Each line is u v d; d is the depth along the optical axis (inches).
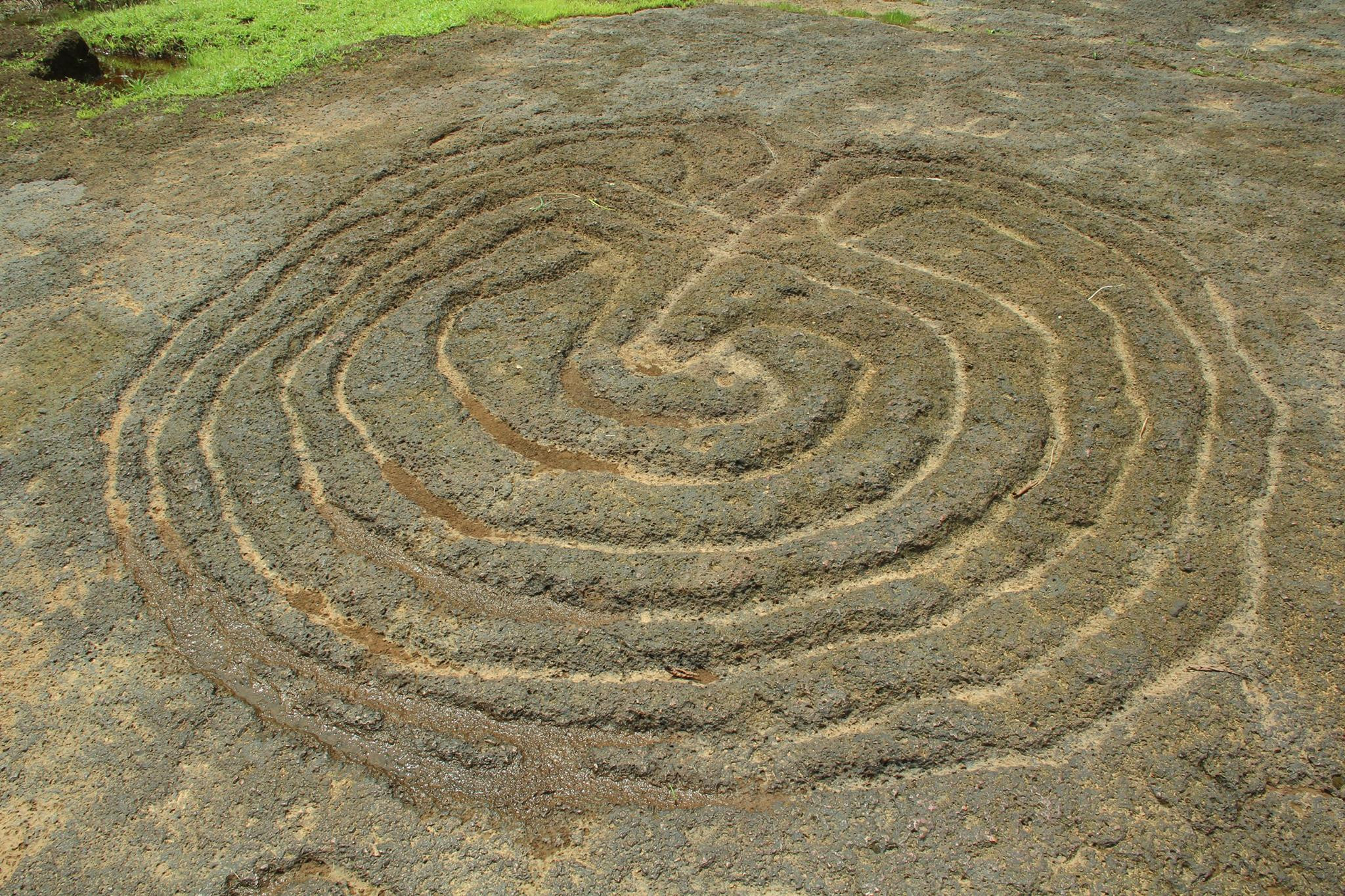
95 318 202.7
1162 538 147.4
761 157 253.9
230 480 165.2
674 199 239.6
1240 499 152.6
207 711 131.2
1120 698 126.3
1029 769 119.8
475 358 190.9
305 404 179.6
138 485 165.6
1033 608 138.6
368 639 141.0
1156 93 276.1
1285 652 130.5
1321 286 195.8
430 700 133.4
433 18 358.3
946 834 113.9
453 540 153.3
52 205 245.1
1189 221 217.6
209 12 378.0
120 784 122.7
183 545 155.3
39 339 197.6
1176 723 123.1
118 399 182.9
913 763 121.6
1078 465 159.5
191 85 312.5
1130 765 119.0
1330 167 233.5
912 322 193.9
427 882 112.7
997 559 145.8
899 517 152.3
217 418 177.9
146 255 222.5
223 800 121.1
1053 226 220.5
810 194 238.7
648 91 291.3
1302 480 154.9
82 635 141.6
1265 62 295.1
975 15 346.0
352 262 218.5
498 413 177.8
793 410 173.5
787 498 156.6
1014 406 172.1
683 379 184.5
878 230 224.4
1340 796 114.6
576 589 144.9
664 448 167.3
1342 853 109.3
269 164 259.6
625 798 121.6
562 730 129.1
